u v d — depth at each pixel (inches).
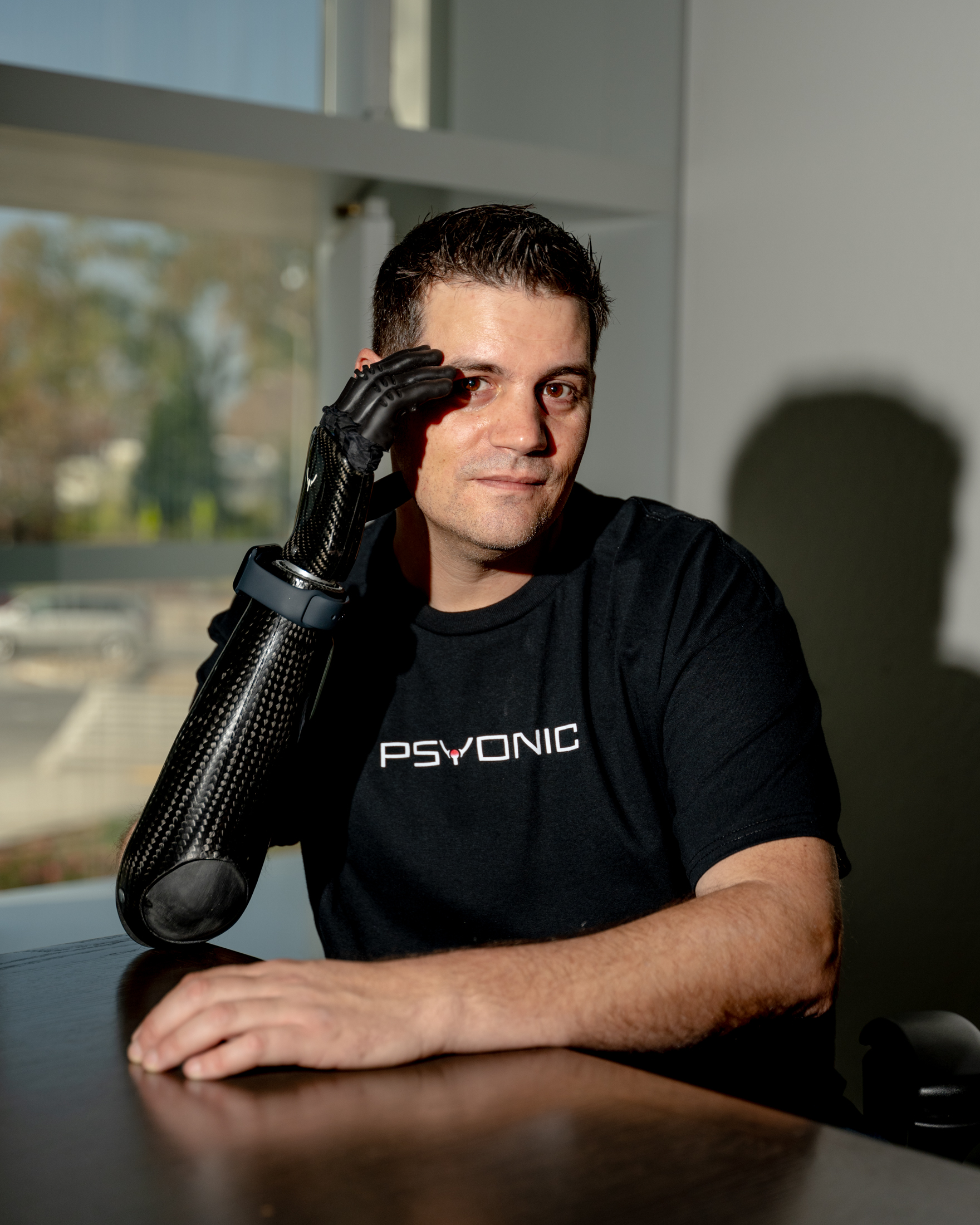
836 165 81.2
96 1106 24.3
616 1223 19.2
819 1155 21.8
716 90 90.8
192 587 126.7
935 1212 19.7
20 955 35.5
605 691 44.0
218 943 107.9
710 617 42.2
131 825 42.3
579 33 103.5
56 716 122.8
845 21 80.1
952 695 74.6
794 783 38.2
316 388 116.1
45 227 120.3
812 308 83.4
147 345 125.3
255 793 36.6
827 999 33.8
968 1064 36.3
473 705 44.7
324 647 38.2
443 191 90.4
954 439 73.9
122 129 78.1
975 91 71.9
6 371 119.8
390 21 93.2
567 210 94.2
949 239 73.7
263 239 122.6
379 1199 20.0
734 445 90.4
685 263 94.7
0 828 121.2
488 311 38.7
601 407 101.6
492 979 28.8
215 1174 21.0
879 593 79.4
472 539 40.5
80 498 123.0
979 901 73.0
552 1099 24.6
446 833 44.3
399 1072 26.3
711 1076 39.4
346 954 45.8
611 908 43.5
